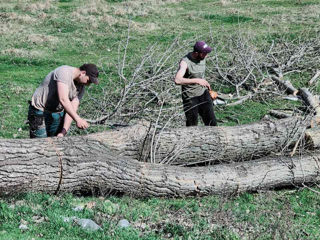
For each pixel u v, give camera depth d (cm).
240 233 862
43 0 3675
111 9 3322
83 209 867
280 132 1141
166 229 852
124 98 1378
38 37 2569
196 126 1111
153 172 955
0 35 2645
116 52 2339
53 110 1001
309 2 3456
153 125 1095
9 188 873
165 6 3575
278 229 856
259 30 2644
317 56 2009
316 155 1077
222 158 1105
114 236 800
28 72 2023
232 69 1770
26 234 773
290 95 1681
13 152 871
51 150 898
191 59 1150
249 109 1583
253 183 1011
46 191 903
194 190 973
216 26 2841
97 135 1012
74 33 2742
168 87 1578
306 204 997
